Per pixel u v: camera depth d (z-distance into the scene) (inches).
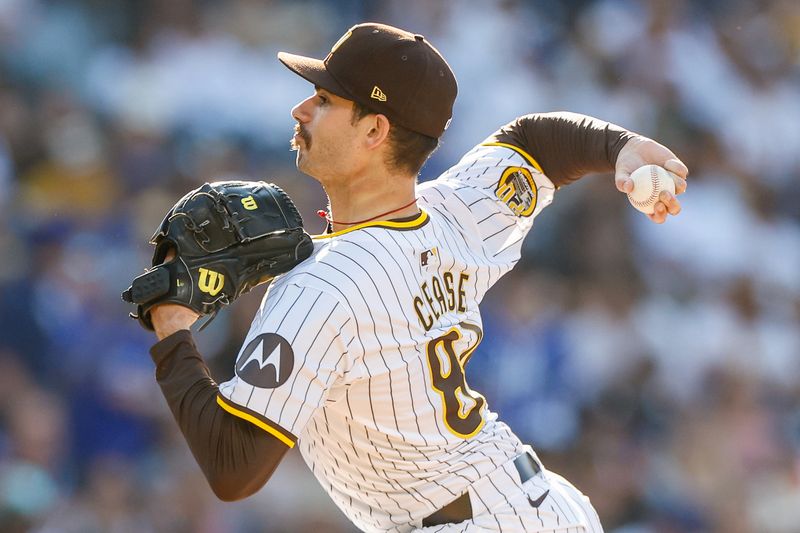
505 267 467.5
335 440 422.6
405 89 417.1
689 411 1376.7
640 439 1326.3
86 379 1214.3
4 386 1182.3
